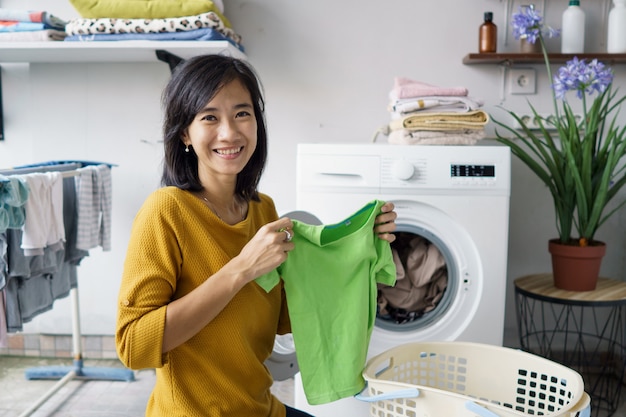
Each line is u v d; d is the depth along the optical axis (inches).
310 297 45.9
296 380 76.4
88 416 84.7
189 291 40.6
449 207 76.0
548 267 102.3
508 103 98.9
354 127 101.0
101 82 102.2
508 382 53.4
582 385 46.1
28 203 66.1
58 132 103.7
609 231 100.6
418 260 78.4
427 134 79.5
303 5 99.3
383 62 99.5
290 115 101.4
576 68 78.0
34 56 95.0
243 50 97.4
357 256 46.6
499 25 98.1
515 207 101.6
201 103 40.3
